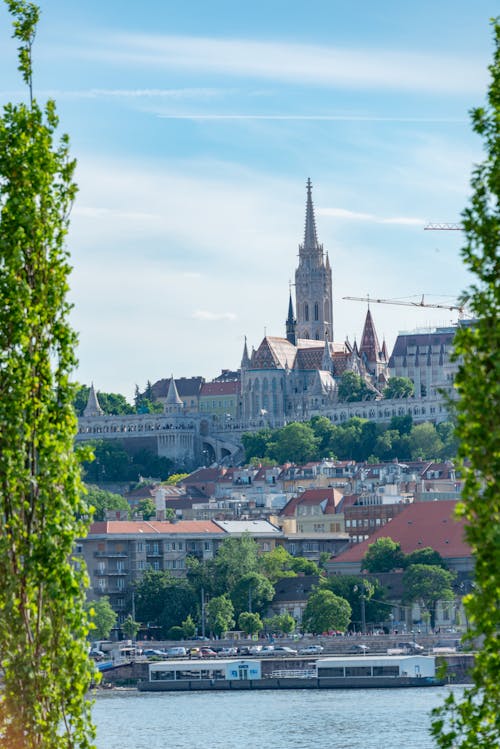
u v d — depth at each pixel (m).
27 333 177.38
